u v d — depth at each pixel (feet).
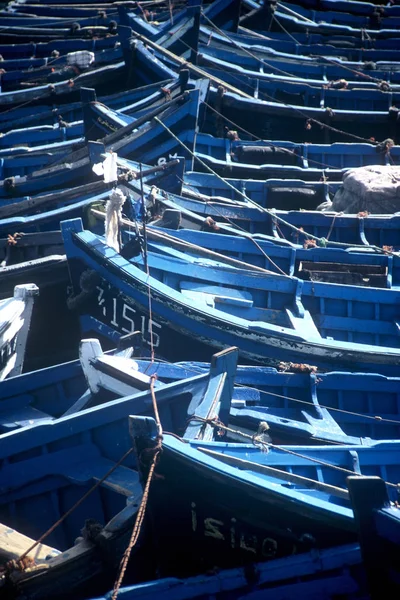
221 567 33.32
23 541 33.27
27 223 57.82
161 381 43.83
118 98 82.23
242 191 71.26
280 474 33.42
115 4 116.06
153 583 30.96
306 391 47.06
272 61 94.84
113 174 51.37
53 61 97.50
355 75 95.50
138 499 34.24
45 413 43.83
